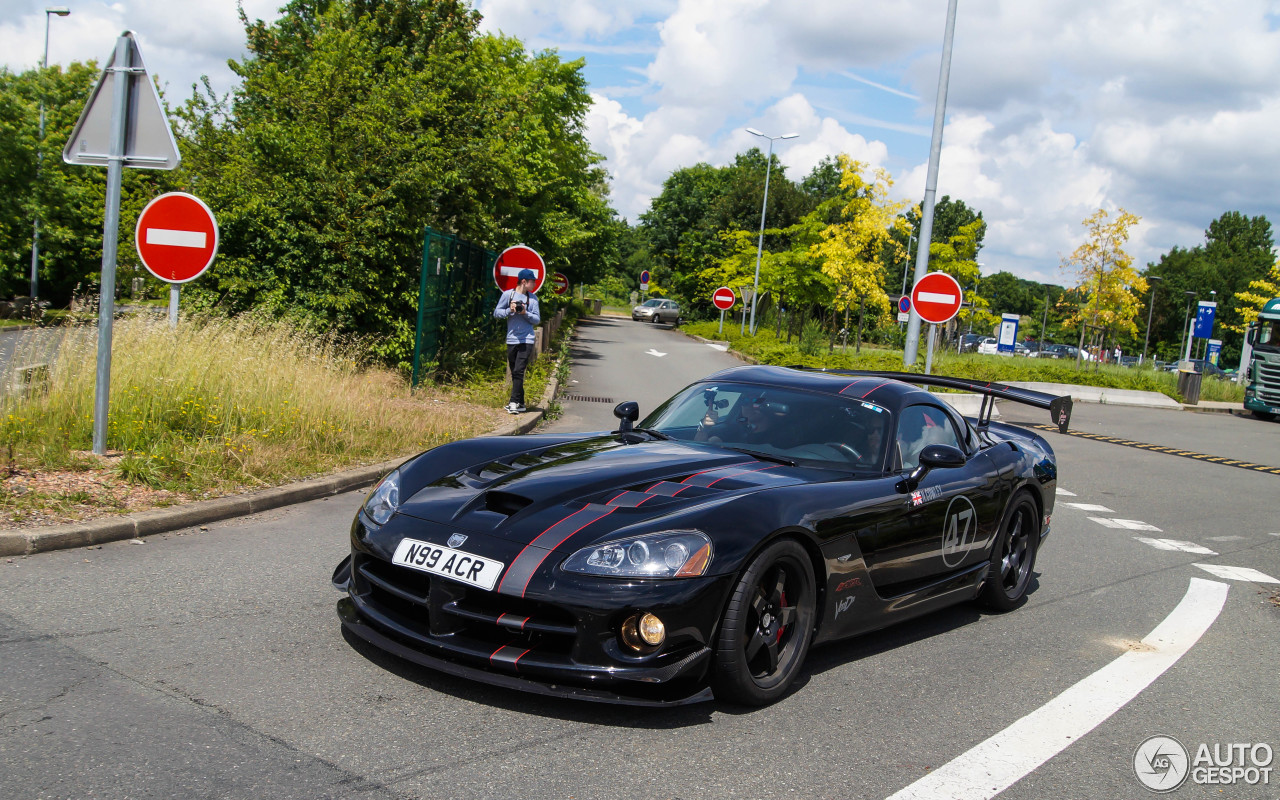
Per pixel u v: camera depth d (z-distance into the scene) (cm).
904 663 414
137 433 663
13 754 260
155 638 362
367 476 699
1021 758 319
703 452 417
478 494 361
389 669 349
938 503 435
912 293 1529
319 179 1212
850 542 376
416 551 333
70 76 3569
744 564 324
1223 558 707
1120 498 977
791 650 355
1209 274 8588
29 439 627
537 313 1140
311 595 432
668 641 308
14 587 408
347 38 1377
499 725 307
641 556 312
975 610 522
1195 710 380
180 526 534
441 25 1667
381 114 1275
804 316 3391
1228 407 2353
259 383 795
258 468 651
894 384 481
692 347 3111
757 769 292
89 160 617
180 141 1275
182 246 769
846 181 2795
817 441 433
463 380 1383
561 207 2619
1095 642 470
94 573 438
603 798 263
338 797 250
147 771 256
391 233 1241
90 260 3128
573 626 307
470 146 1380
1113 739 343
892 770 300
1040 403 543
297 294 1206
